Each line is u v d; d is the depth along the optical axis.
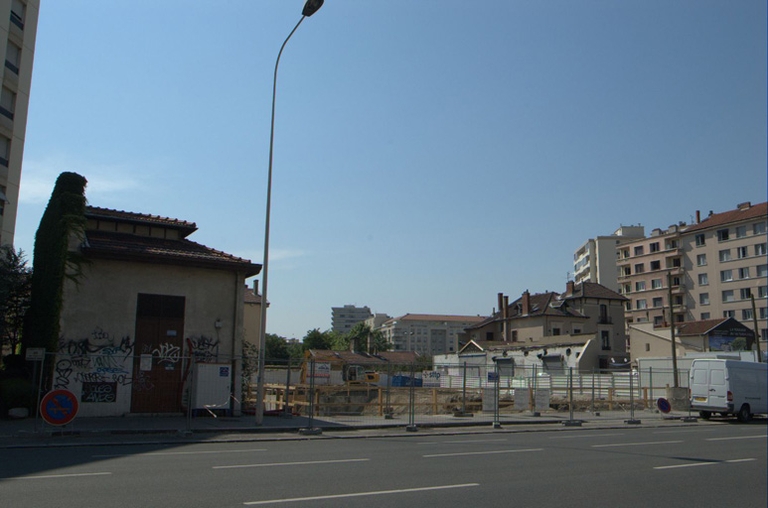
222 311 22.45
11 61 36.94
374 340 120.69
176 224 24.66
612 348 82.69
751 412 27.84
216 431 17.95
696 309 85.12
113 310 20.67
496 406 22.69
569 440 18.08
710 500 9.18
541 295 88.12
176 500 8.28
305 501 8.38
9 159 36.41
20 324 23.28
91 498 8.31
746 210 83.12
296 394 29.75
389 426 21.30
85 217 21.14
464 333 92.12
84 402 19.77
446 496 8.98
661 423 26.09
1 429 16.62
